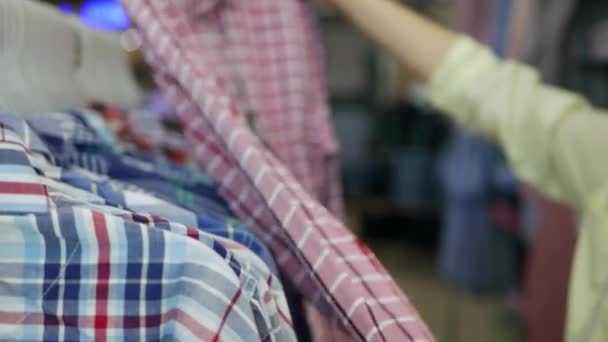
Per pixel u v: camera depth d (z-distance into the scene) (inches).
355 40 114.4
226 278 14.1
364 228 111.7
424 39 28.1
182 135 35.9
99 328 14.0
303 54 26.2
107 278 14.0
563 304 40.3
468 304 84.5
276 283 16.5
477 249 68.6
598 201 23.1
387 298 16.5
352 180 106.2
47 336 13.9
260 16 25.9
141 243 14.0
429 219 108.0
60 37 24.8
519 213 61.7
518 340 69.9
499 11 49.8
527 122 25.9
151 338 14.1
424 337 16.0
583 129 24.5
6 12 19.8
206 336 14.0
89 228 13.8
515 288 69.4
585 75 43.9
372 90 111.1
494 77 27.1
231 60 26.0
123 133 29.0
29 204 13.9
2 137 14.1
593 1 42.6
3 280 13.7
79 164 20.8
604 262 21.9
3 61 19.7
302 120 26.5
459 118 28.4
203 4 25.3
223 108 18.4
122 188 18.6
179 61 19.0
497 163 63.5
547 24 44.5
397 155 100.3
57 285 13.9
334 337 21.7
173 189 21.7
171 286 14.1
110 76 32.2
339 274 16.3
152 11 19.5
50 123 19.8
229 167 19.9
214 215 20.1
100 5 51.3
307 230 16.7
